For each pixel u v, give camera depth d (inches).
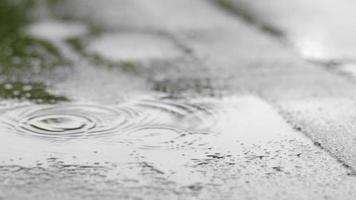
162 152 160.6
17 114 190.9
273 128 180.2
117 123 182.7
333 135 174.7
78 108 197.9
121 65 263.9
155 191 136.6
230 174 146.5
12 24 370.0
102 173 147.1
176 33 337.1
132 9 420.5
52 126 179.9
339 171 148.4
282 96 214.7
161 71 253.0
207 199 132.2
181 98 211.3
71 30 348.5
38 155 158.4
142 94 216.5
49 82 233.3
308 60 270.8
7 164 152.9
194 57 279.4
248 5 418.6
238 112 195.8
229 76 244.2
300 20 361.7
